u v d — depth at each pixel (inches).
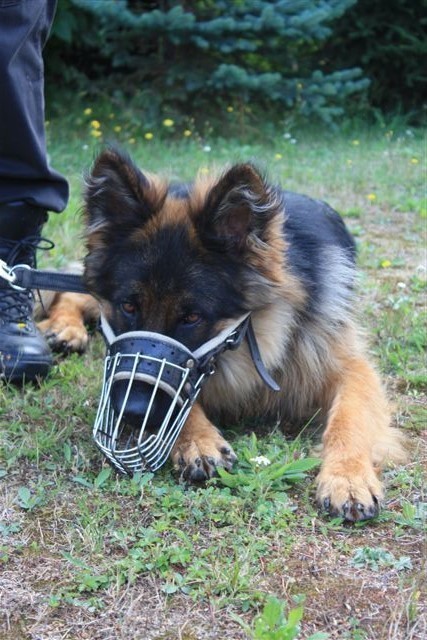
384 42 295.4
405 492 91.8
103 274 96.2
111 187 96.2
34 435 96.1
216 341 94.4
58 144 227.5
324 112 261.9
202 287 93.7
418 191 186.9
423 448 97.0
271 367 99.3
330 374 102.0
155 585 84.2
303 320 100.8
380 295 121.7
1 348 102.4
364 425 96.0
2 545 86.7
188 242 94.4
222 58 260.5
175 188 101.5
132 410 90.4
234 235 95.0
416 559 86.4
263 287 96.1
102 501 89.7
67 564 85.6
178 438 94.2
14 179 104.7
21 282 104.1
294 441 97.0
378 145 253.0
